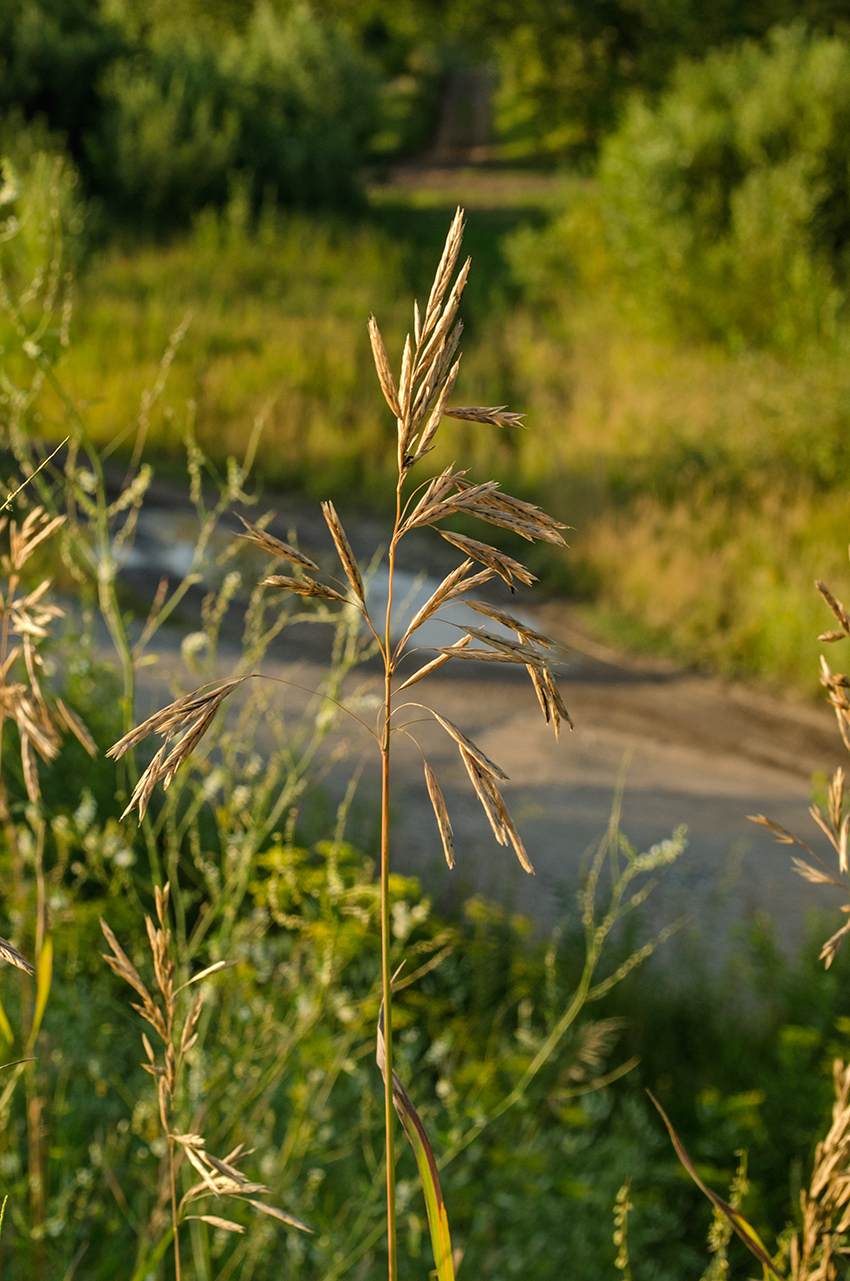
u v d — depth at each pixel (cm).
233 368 1797
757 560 1216
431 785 76
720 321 1992
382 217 3384
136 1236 237
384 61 6244
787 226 1923
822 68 2062
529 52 4859
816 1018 425
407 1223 262
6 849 264
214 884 241
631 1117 348
